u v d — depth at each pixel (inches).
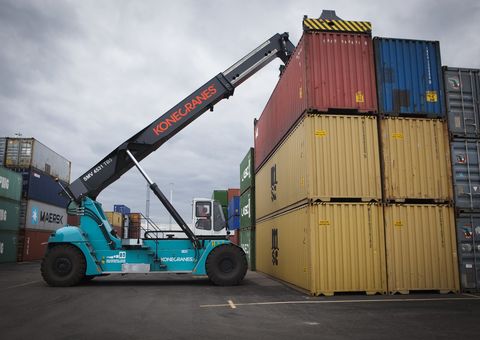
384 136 424.5
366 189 414.3
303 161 428.8
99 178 542.0
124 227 540.4
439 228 419.5
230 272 513.7
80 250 511.8
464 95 447.5
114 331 256.5
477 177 433.4
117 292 450.9
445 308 329.7
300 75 446.6
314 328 260.4
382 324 271.1
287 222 508.4
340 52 432.5
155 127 550.9
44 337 242.5
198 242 530.0
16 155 1106.7
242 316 302.7
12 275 681.6
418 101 434.3
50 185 1250.0
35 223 1142.3
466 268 418.3
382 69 434.3
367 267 404.8
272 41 583.5
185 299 392.5
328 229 404.8
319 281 398.9
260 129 738.2
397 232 413.1
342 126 420.8
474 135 439.5
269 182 643.5
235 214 1018.7
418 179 422.6
